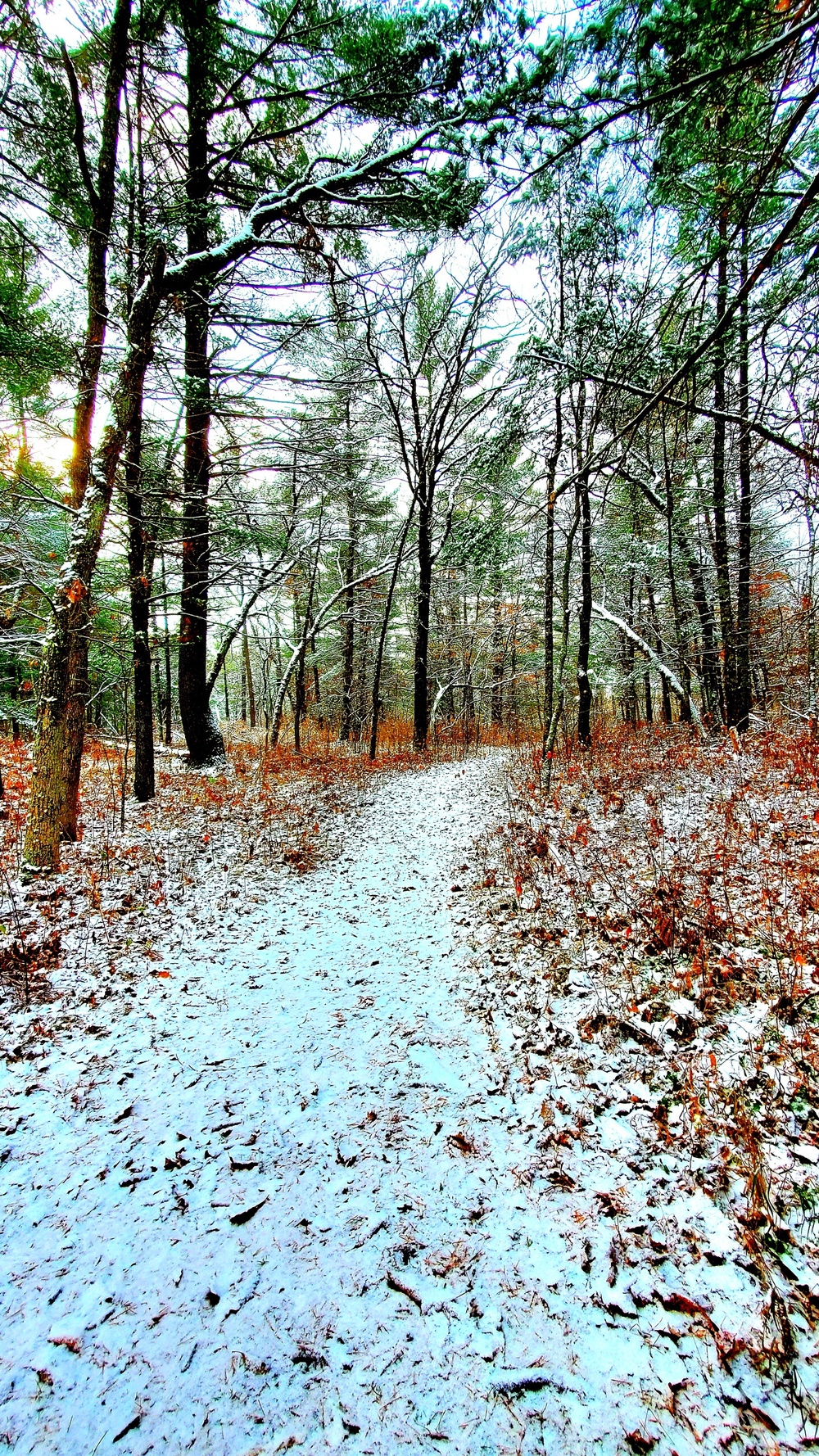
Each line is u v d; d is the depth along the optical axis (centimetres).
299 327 682
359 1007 474
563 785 1048
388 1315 238
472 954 547
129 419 729
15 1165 315
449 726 2939
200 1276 257
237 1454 195
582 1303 235
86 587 727
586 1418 198
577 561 1483
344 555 2350
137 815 1000
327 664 3017
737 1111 298
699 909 478
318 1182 305
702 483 1434
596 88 248
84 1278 256
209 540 1138
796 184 316
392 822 1098
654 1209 268
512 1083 368
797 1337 206
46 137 558
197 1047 421
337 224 558
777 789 751
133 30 634
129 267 724
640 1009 397
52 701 701
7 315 584
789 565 1169
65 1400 210
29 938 546
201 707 1409
